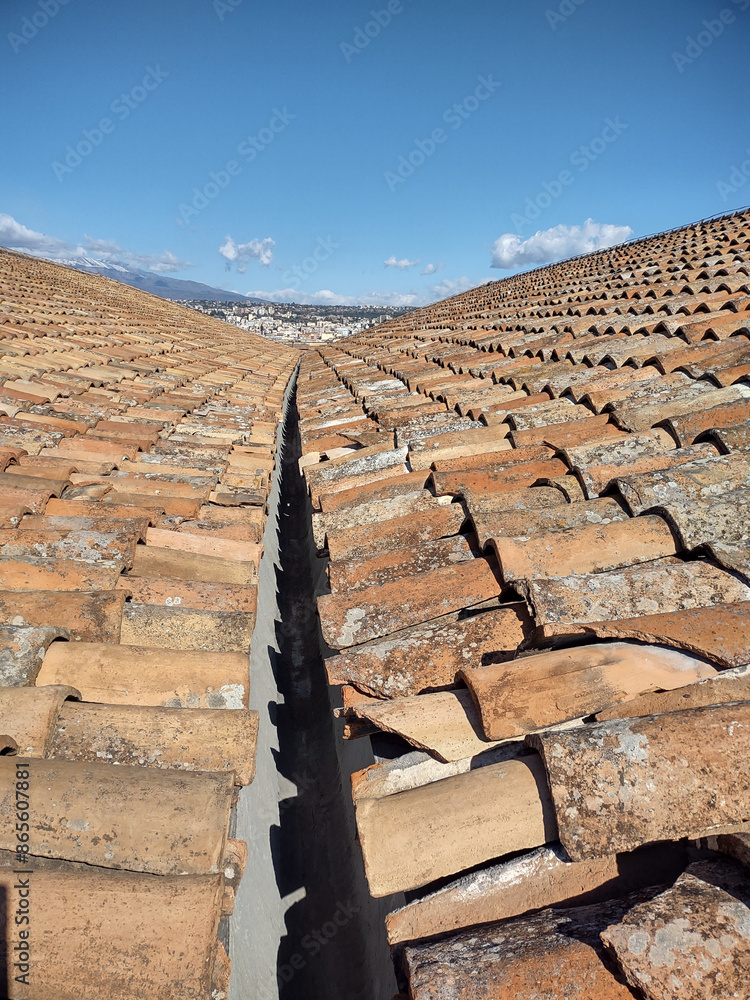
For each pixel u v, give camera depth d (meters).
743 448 3.28
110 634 2.55
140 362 9.87
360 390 7.80
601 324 6.98
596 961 1.40
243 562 3.41
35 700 2.04
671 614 2.12
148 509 3.84
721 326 5.27
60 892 1.55
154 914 1.52
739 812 1.56
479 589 2.64
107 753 2.00
